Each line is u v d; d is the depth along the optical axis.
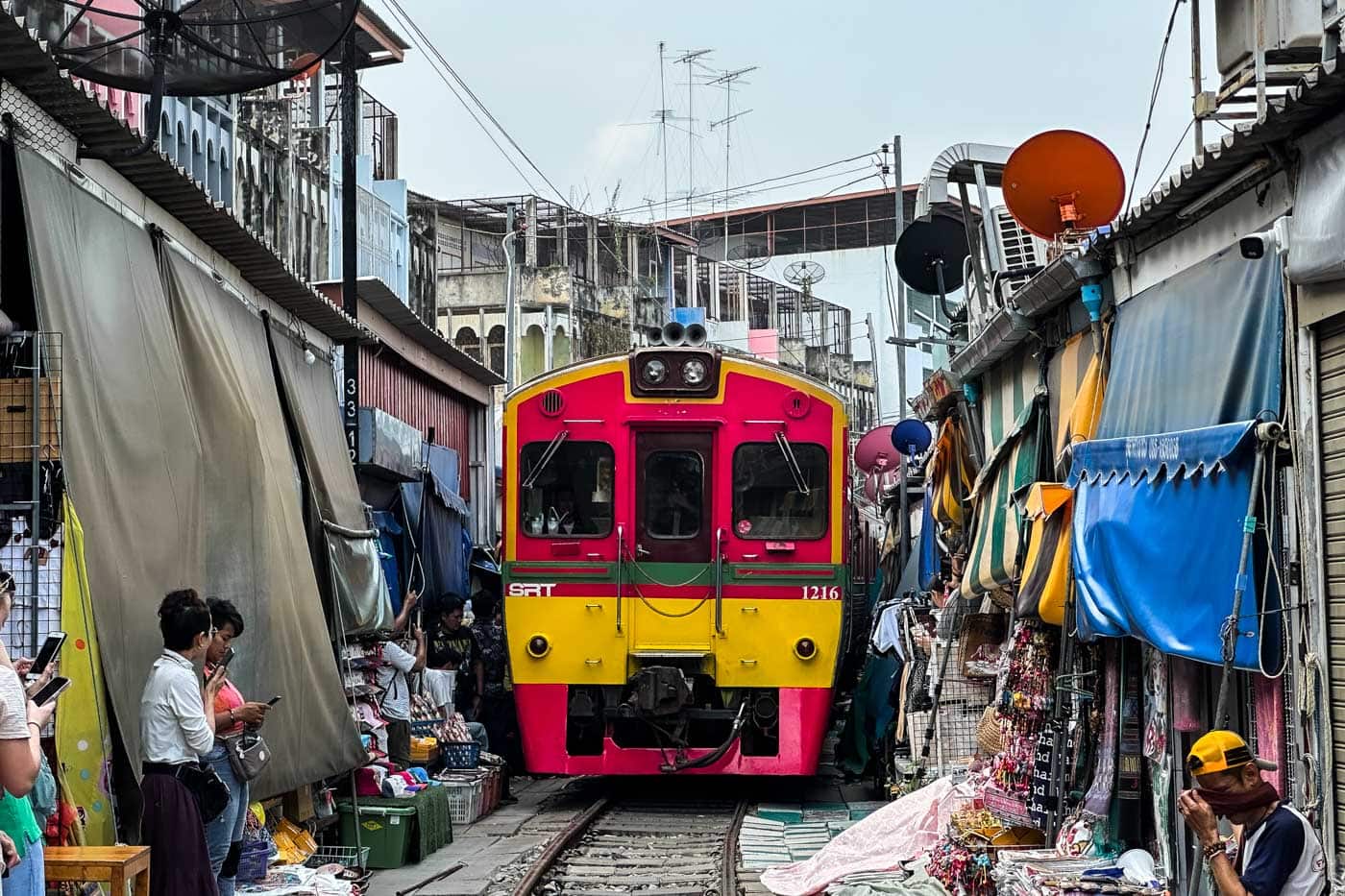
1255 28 7.41
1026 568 8.62
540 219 34.44
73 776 6.29
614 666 13.29
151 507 7.30
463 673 15.59
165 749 6.71
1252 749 6.41
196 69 7.98
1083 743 8.27
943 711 11.26
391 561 15.29
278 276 10.03
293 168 17.73
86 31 8.00
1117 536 6.97
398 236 22.59
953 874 8.75
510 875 9.96
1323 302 5.48
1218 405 6.14
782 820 12.95
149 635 7.14
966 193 12.73
